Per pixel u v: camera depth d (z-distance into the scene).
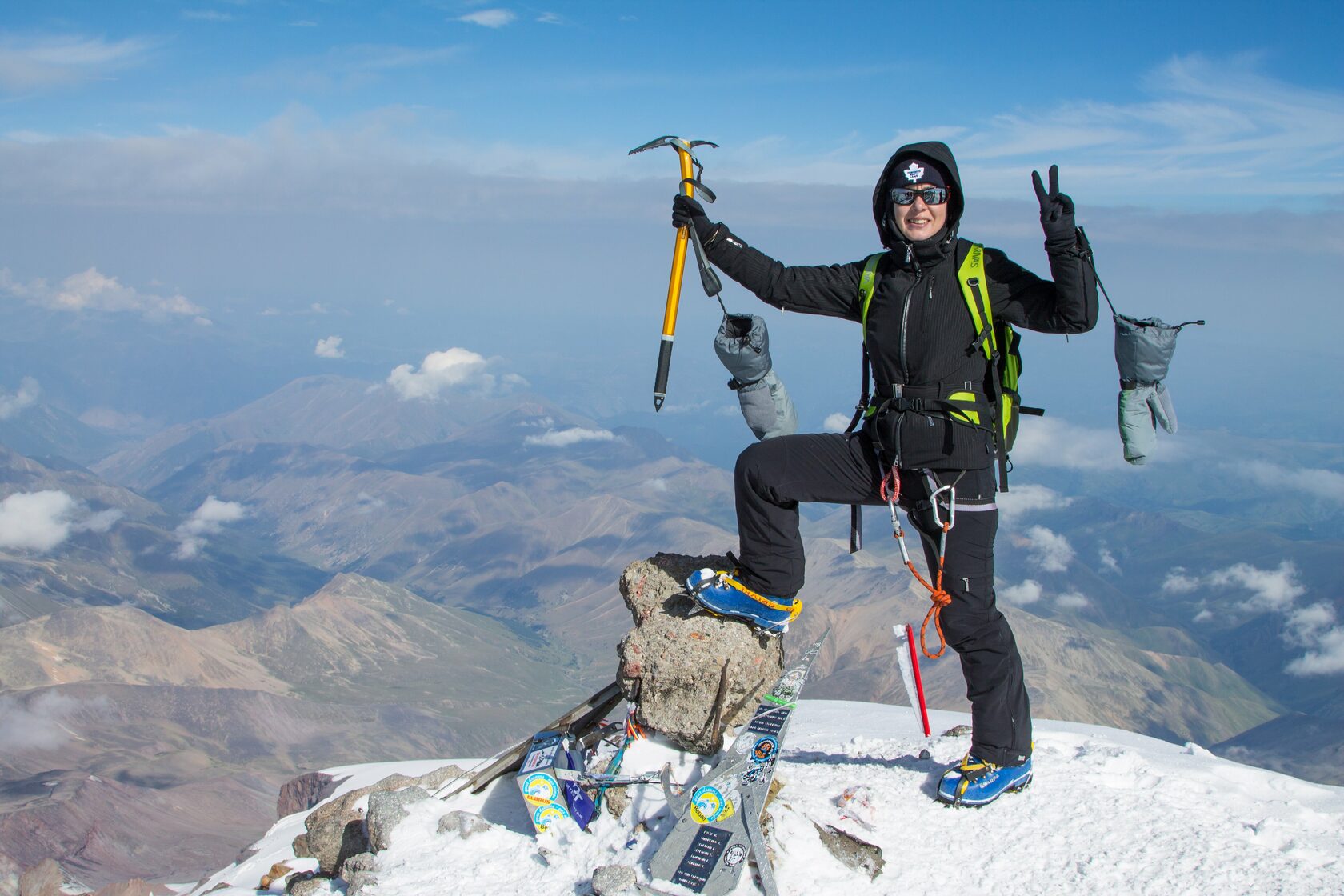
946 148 4.60
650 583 5.93
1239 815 5.29
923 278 4.71
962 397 4.70
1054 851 4.90
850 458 5.02
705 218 5.12
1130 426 4.61
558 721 6.26
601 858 4.95
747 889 4.54
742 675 5.36
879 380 4.98
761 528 5.17
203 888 10.75
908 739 7.23
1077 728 8.23
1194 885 4.55
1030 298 4.62
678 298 5.18
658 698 5.45
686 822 4.75
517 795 6.07
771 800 5.06
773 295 5.11
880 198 4.77
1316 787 5.98
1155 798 5.39
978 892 4.64
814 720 9.62
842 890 4.62
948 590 5.06
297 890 5.82
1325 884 4.49
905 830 5.15
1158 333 4.39
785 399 5.16
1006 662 5.26
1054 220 4.29
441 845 5.40
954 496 4.77
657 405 5.10
